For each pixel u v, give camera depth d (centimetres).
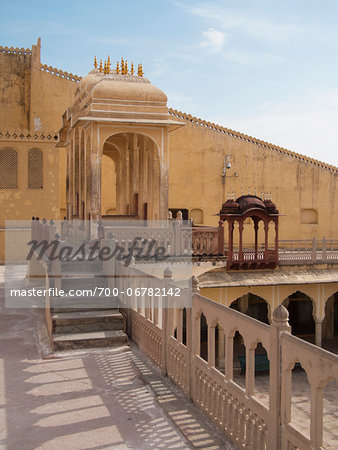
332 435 1124
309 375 389
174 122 1299
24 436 532
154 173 1455
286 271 1764
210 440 512
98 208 1264
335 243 2697
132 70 1434
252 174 2631
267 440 442
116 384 693
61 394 654
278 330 429
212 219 2598
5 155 2361
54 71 2889
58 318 880
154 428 552
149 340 798
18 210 2380
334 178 2711
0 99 2916
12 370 752
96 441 520
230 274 1700
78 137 1500
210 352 566
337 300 2275
